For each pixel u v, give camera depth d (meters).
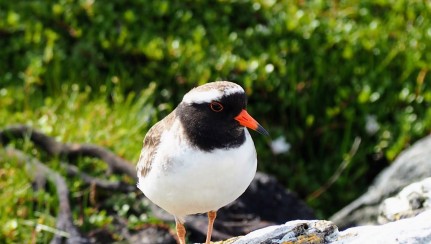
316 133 15.51
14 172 13.36
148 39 16.08
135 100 15.47
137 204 13.17
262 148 15.34
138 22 16.50
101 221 12.84
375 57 15.75
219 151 8.33
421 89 15.37
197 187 8.40
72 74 15.80
